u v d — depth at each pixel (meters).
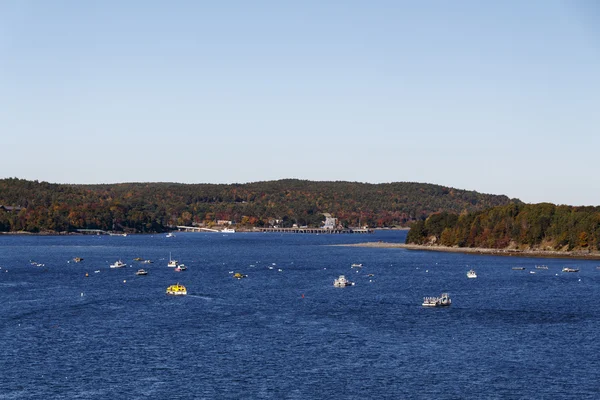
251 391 131.88
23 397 127.81
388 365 149.00
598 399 128.75
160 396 128.88
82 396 128.62
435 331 183.25
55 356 154.62
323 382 137.25
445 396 130.00
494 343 169.25
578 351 161.62
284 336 175.62
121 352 158.38
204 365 148.25
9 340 169.50
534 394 131.38
